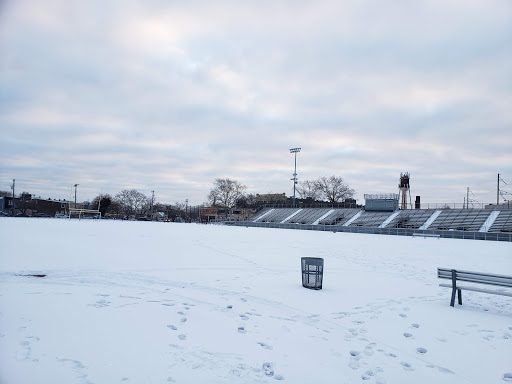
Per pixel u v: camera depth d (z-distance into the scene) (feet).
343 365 19.36
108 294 29.55
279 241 103.65
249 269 48.03
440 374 18.76
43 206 388.57
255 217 295.69
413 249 87.92
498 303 32.89
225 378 16.84
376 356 20.66
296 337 22.89
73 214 387.14
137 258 53.47
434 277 46.06
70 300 26.66
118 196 462.19
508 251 85.87
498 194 240.53
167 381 15.94
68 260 47.57
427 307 30.96
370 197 247.29
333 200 350.23
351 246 93.35
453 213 205.98
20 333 19.39
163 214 489.26
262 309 28.58
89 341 19.26
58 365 16.26
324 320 26.63
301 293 34.47
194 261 53.47
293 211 283.38
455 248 93.20
